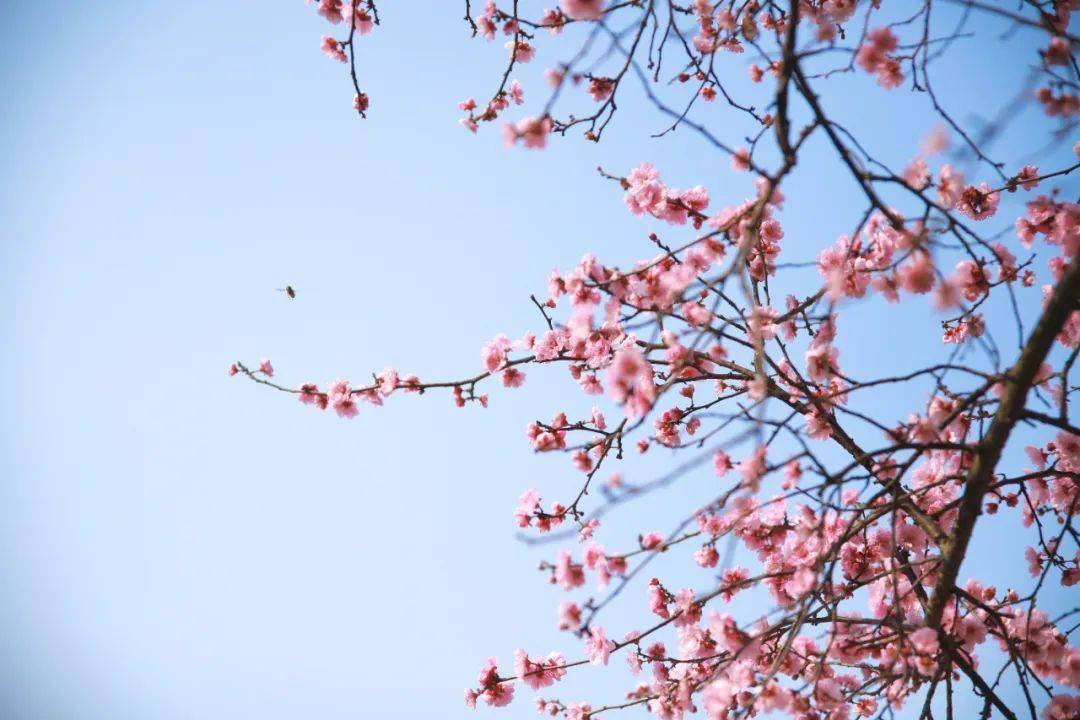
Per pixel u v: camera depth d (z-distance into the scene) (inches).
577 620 152.9
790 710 140.4
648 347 188.4
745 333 195.5
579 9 158.9
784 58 115.9
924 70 143.6
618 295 176.2
